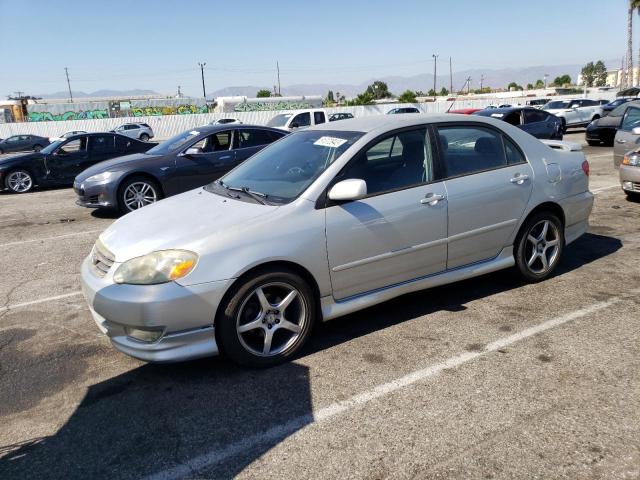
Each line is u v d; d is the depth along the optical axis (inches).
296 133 187.9
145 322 128.0
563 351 143.3
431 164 164.9
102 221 351.9
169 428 117.7
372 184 154.1
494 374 133.1
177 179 361.7
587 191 205.3
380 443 108.8
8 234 324.5
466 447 106.3
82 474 104.5
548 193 187.0
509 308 173.2
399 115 173.3
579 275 201.9
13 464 108.3
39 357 155.9
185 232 137.0
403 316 170.7
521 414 116.2
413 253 159.9
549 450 104.3
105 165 366.3
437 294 187.9
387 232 153.1
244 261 132.7
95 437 116.0
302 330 145.2
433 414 117.6
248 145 382.9
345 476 100.0
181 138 384.2
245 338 141.7
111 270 135.5
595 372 132.2
